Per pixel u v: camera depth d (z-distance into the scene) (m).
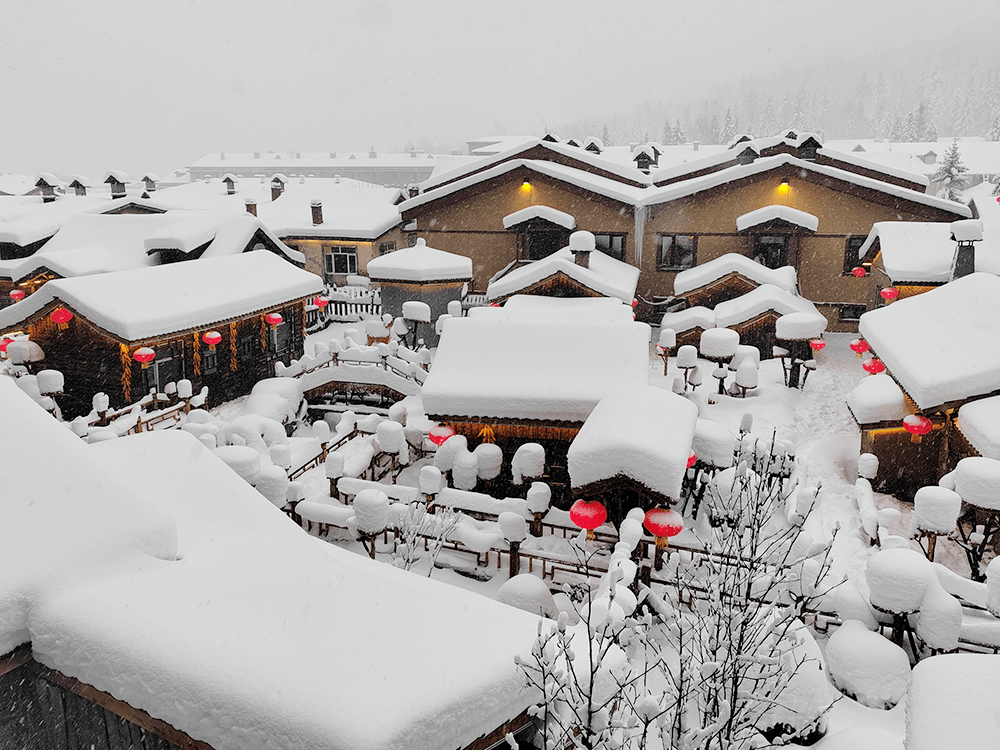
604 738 5.66
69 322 20.72
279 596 6.09
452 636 5.72
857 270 28.72
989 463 11.69
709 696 6.77
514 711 5.46
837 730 8.91
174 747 5.97
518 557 12.85
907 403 15.29
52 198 43.31
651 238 30.95
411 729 4.80
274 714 4.88
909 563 10.05
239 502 8.90
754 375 20.88
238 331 24.00
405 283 28.81
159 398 20.34
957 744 4.40
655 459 11.55
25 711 6.09
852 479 16.67
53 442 6.75
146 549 6.45
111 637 5.45
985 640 9.89
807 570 10.57
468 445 16.02
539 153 33.56
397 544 13.06
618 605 8.61
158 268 22.83
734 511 9.29
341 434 19.02
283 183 45.38
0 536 5.86
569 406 14.82
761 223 28.25
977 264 22.03
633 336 15.95
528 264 31.52
